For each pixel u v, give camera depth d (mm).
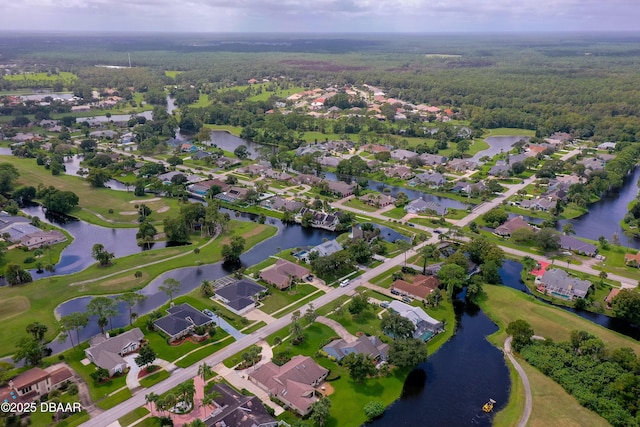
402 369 134125
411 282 179500
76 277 178250
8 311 154750
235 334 146375
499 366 137625
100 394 119375
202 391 121562
